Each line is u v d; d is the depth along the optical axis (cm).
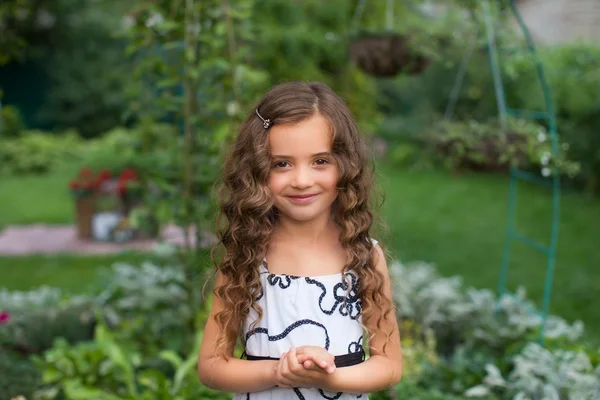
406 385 292
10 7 370
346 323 161
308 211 154
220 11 311
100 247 684
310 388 159
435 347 378
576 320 468
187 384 280
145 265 414
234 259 163
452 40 372
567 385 283
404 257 642
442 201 912
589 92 855
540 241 703
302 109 152
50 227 793
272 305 160
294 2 493
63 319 377
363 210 164
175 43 302
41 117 1584
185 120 313
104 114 1603
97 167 782
